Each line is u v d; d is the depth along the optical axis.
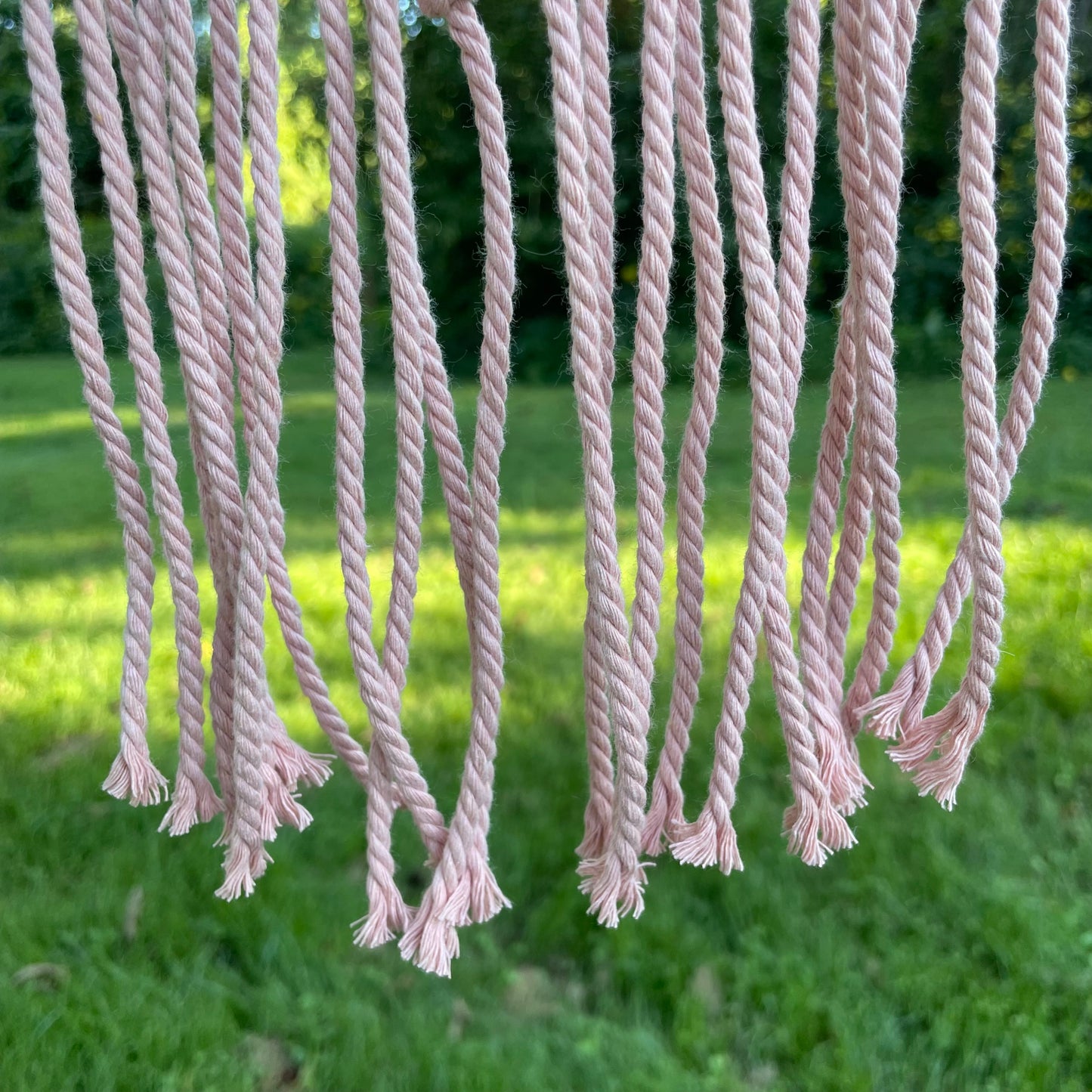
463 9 0.17
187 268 0.18
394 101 0.17
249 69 0.17
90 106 0.18
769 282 0.17
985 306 0.17
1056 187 0.17
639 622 0.18
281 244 0.18
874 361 0.18
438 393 0.18
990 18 0.16
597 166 0.18
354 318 0.18
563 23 0.17
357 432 0.18
